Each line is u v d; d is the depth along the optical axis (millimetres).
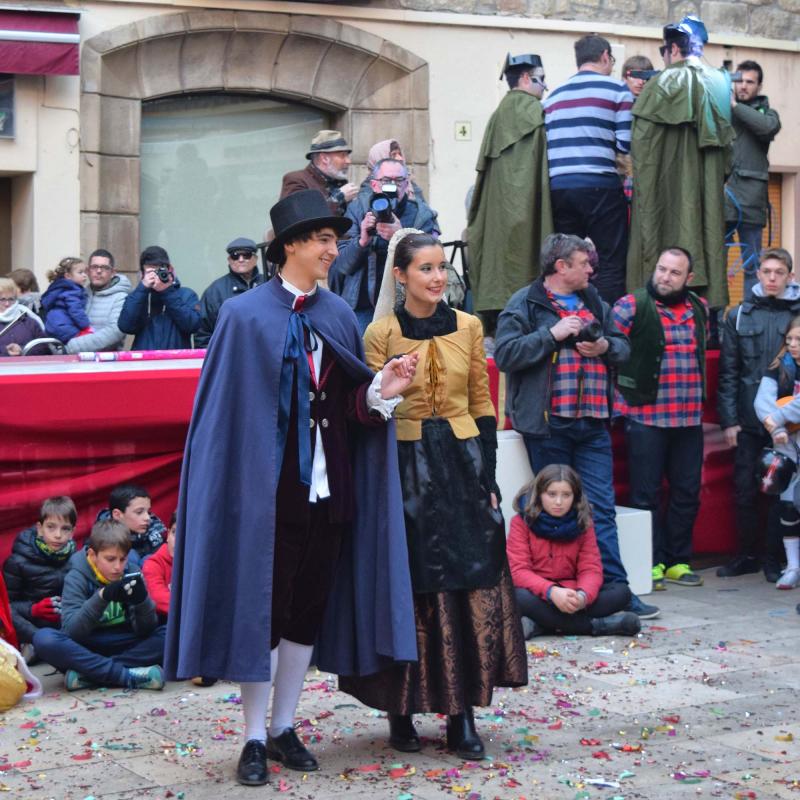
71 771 4793
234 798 4500
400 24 11594
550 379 7102
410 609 4688
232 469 4625
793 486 7879
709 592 7914
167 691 5918
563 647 6621
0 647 5723
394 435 4797
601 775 4730
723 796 4527
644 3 12430
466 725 4949
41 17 10227
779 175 13367
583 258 7020
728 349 8320
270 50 11273
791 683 5977
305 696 5777
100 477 6699
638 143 8141
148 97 10945
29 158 10438
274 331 4668
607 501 7184
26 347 8359
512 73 8406
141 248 11352
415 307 5039
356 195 7820
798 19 13125
